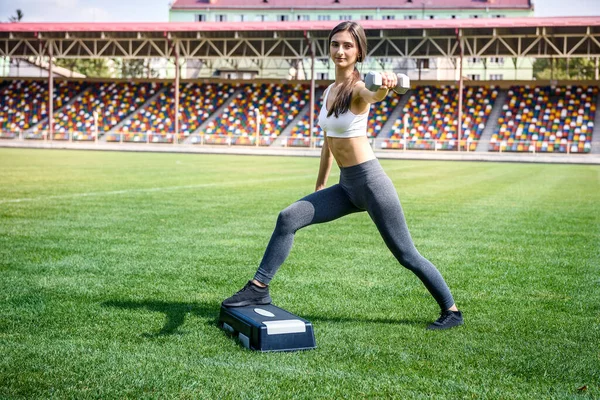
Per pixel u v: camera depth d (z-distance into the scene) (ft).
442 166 87.35
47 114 145.48
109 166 68.69
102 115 143.33
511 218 30.99
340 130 11.66
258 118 128.88
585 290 16.35
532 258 20.74
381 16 199.31
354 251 21.57
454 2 197.26
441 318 12.88
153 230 24.80
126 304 14.15
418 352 11.19
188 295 15.10
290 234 12.32
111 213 29.50
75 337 11.70
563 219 30.89
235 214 30.19
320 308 14.17
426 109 133.39
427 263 12.55
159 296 14.93
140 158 91.30
